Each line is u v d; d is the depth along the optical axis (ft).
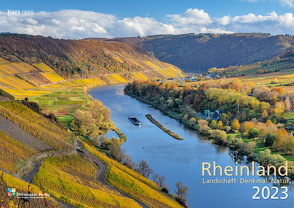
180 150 510.17
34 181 269.23
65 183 286.46
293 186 385.50
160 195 340.59
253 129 549.95
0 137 327.26
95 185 312.09
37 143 350.84
